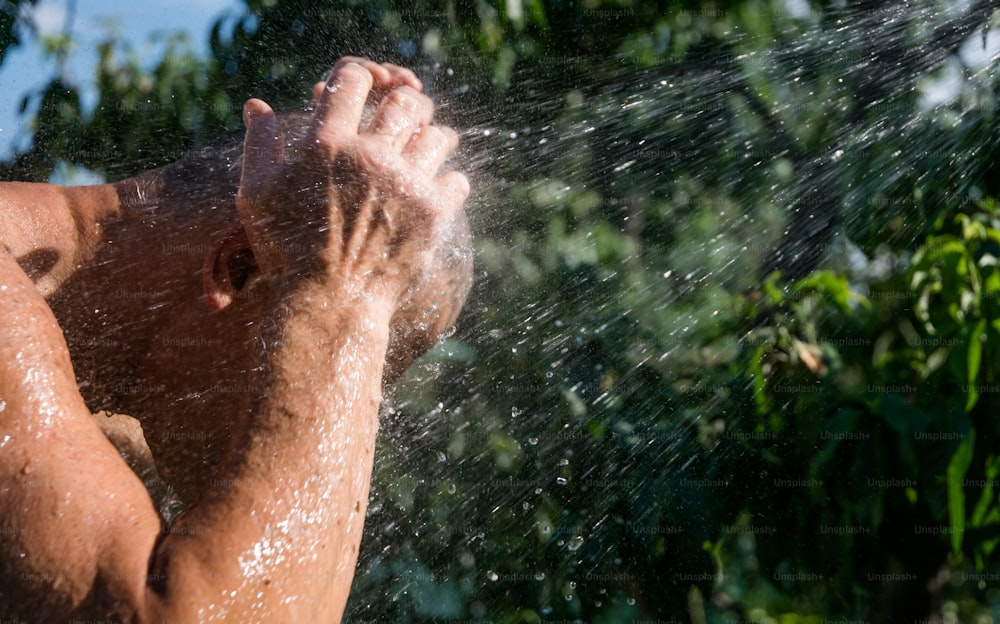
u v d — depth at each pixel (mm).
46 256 1323
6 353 1049
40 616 949
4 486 987
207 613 957
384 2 2318
